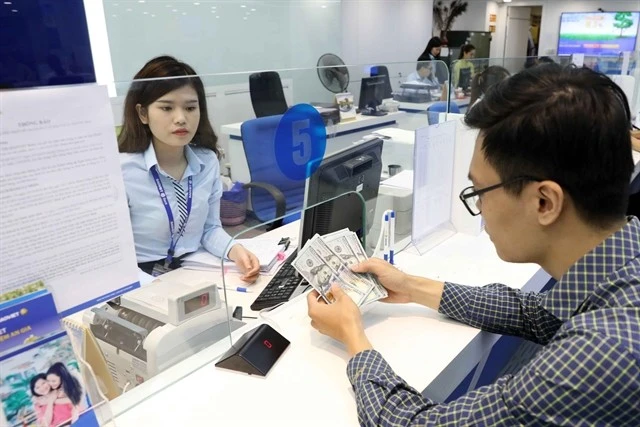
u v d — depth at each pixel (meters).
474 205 0.96
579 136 0.63
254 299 1.29
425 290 1.09
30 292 0.68
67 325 0.74
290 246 1.55
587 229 0.69
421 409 0.74
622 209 0.69
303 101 2.54
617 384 0.56
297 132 2.33
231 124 2.28
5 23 0.68
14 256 0.68
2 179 0.64
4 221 0.66
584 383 0.57
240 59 4.87
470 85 3.04
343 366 0.94
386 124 2.27
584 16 10.98
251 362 0.91
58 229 0.71
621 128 0.63
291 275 1.39
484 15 12.27
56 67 0.74
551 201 0.68
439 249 1.50
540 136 0.64
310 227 1.35
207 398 0.86
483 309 1.04
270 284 1.36
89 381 0.74
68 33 0.74
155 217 1.15
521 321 1.02
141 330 0.95
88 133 0.71
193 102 1.27
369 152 1.62
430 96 2.46
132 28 3.88
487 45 11.18
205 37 4.49
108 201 0.76
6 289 0.68
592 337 0.58
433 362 0.94
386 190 1.60
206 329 1.02
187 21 4.30
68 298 0.75
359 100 2.47
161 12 4.06
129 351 0.94
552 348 0.63
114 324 0.94
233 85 2.28
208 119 1.45
